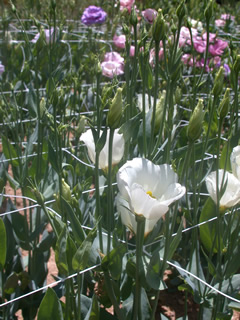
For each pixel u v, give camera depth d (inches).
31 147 33.0
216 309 26.4
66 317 22.6
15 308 30.8
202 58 57.4
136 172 20.2
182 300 38.6
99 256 22.7
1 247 25.1
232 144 27.7
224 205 24.0
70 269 21.2
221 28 82.3
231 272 25.2
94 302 22.6
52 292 22.0
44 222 32.5
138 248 20.1
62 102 28.7
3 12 55.1
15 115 38.0
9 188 55.4
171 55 23.2
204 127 34.7
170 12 46.2
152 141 24.7
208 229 27.6
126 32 28.3
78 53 66.0
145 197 18.1
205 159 31.4
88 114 49.8
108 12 68.8
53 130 23.8
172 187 19.7
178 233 21.7
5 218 31.7
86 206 31.0
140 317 23.7
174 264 24.8
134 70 27.2
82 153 38.0
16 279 30.4
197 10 69.3
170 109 23.8
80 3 83.0
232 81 27.4
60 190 23.0
